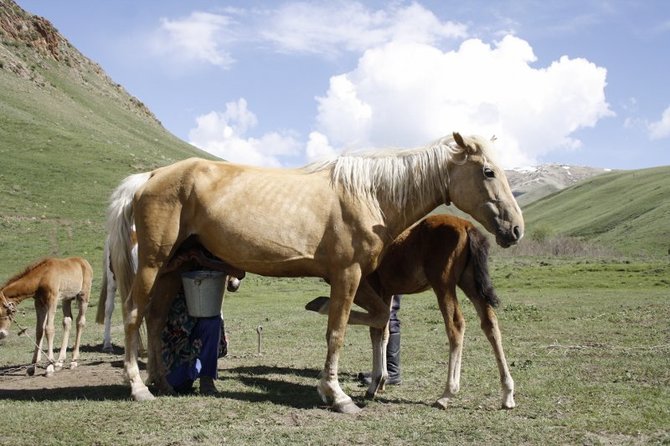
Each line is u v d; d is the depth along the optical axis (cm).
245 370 851
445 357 940
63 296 891
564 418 570
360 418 586
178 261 690
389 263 689
